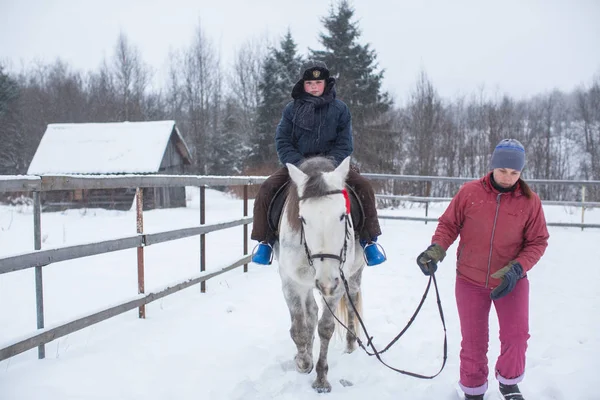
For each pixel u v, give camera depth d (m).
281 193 3.79
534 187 24.77
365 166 26.05
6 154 38.09
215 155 36.78
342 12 26.31
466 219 3.05
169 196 20.91
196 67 43.78
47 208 20.28
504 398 2.91
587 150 34.84
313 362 3.86
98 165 20.88
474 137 31.97
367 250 3.72
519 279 2.90
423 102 29.80
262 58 44.66
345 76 26.16
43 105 41.97
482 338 3.02
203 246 5.70
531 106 48.19
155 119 44.25
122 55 44.03
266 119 33.78
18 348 3.22
